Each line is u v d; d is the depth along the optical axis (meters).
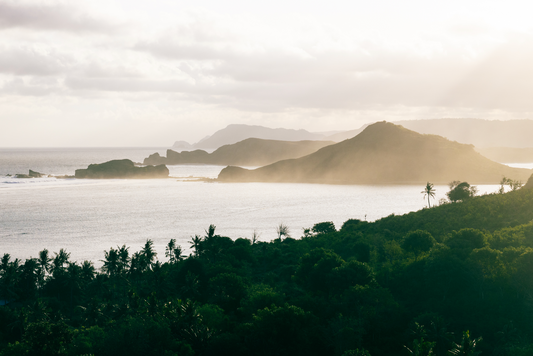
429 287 88.75
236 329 69.06
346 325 69.50
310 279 94.75
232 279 94.31
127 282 119.69
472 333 72.38
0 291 112.44
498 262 84.56
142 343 60.56
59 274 124.19
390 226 164.38
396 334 73.44
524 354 56.81
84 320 91.88
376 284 87.62
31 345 59.03
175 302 79.44
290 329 64.31
